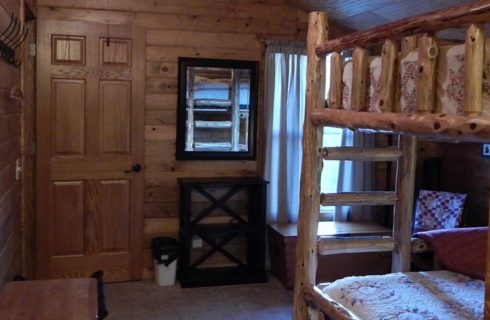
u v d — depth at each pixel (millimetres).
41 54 4227
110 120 4426
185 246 4418
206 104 4664
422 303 2396
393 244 3068
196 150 4664
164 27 4520
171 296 4195
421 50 1799
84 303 2107
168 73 4555
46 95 4266
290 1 4711
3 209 2645
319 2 4477
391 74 2033
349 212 5031
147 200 4602
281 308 4000
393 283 2674
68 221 4391
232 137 4754
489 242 1518
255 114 4777
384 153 3002
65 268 4410
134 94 4461
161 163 4609
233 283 4477
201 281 4402
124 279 4543
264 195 4551
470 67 1596
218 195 4762
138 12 4457
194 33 4594
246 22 4711
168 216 4664
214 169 4750
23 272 3686
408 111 1964
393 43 2027
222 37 4660
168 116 4590
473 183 4762
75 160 4371
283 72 4766
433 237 3062
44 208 4320
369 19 4523
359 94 2279
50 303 2104
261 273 4570
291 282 4391
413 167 3064
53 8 4258
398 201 3057
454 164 5016
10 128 2916
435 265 3129
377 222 5086
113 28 4371
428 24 1760
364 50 2270
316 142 2807
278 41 4738
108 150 4441
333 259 4406
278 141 4820
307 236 2844
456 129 1649
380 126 2064
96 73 4359
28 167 4199
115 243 4512
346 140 5012
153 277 4625
